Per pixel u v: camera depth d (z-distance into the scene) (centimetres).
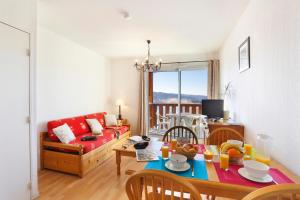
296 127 128
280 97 149
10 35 179
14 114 183
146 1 213
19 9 188
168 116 509
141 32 314
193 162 146
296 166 128
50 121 293
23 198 193
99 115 432
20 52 189
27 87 197
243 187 107
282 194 79
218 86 431
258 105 193
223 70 387
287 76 138
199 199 85
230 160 143
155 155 170
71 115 362
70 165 264
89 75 426
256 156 146
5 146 175
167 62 486
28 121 199
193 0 212
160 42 371
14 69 183
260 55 187
